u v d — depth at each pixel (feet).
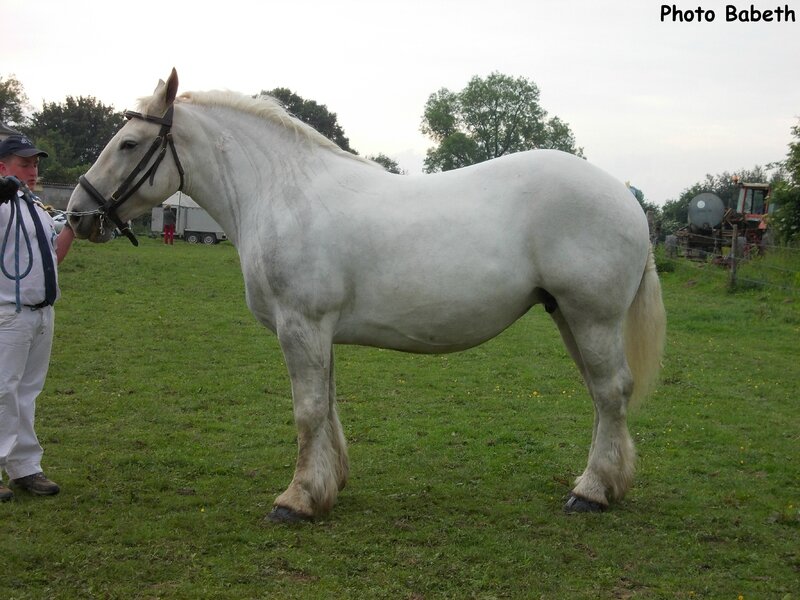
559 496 14.46
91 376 24.53
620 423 13.41
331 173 13.14
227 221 13.89
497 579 10.80
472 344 13.41
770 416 21.20
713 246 81.05
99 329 33.09
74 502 13.71
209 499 14.01
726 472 16.15
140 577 10.73
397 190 13.01
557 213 12.57
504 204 12.77
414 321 12.84
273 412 21.02
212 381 24.53
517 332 36.86
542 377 26.40
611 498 13.56
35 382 14.25
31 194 14.08
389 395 23.39
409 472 15.96
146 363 26.94
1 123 17.53
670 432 19.38
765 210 83.87
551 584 10.67
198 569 11.01
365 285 12.73
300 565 11.14
